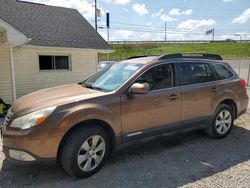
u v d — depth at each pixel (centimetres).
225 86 520
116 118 379
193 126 476
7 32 779
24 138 324
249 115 729
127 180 353
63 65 1151
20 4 1233
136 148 467
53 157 336
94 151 366
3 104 779
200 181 349
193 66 483
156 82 429
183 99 451
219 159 421
